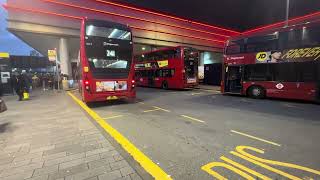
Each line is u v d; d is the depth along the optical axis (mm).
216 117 7617
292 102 11219
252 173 3320
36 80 24797
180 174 3301
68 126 6344
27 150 4324
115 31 10266
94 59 9758
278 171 3379
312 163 3668
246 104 10656
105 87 10055
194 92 17766
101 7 24391
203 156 4043
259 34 12312
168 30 31172
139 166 3564
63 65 23828
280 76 11508
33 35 23281
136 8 27281
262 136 5293
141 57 24844
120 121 7148
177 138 5199
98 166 3553
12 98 14523
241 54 13461
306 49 10344
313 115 7809
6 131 5809
